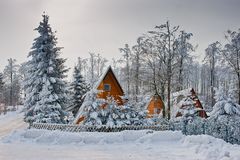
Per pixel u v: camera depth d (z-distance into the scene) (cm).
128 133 1636
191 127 2436
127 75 5447
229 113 2553
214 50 6084
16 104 10538
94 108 2214
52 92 3166
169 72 3788
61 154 1194
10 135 1661
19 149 1322
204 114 4656
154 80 3912
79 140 1552
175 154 1195
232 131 2175
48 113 3044
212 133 2259
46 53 3288
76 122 2678
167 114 3969
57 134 1599
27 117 3222
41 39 3319
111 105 2239
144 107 2688
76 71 4362
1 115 7206
